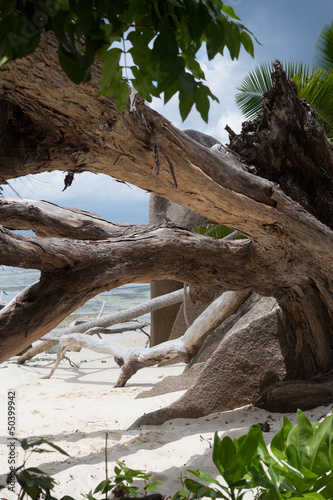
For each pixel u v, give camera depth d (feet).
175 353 27.94
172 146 12.39
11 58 4.45
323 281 17.31
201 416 19.12
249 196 15.03
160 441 16.62
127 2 4.91
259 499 6.98
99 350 30.25
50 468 14.37
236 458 7.33
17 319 12.34
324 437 7.49
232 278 16.66
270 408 18.44
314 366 19.02
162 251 15.05
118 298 88.07
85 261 13.38
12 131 10.96
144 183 12.74
